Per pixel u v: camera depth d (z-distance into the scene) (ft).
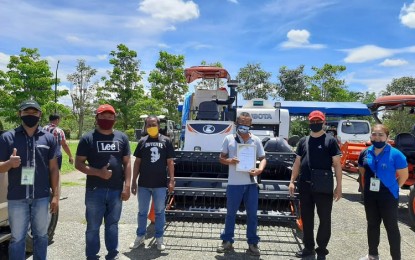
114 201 13.89
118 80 120.88
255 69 132.57
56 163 12.87
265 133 35.09
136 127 120.16
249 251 16.17
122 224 20.72
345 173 43.47
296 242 17.76
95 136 13.70
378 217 14.97
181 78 122.72
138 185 16.81
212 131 24.45
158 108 119.85
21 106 12.00
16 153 11.70
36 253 12.46
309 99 125.70
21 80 94.58
